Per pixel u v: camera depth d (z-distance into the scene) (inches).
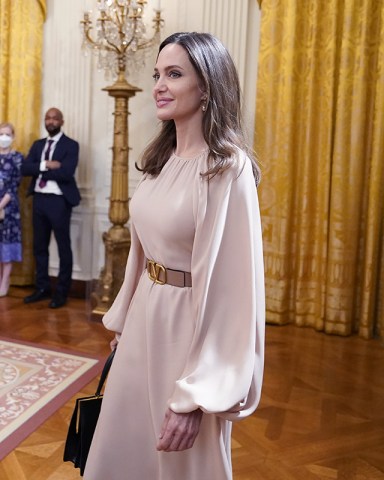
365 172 185.3
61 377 141.5
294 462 104.7
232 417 48.3
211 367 48.6
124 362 59.4
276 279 194.9
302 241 191.6
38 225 210.2
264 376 148.2
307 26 185.2
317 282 192.5
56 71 218.1
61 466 99.4
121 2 175.9
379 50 176.9
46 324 185.5
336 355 168.4
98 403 65.7
